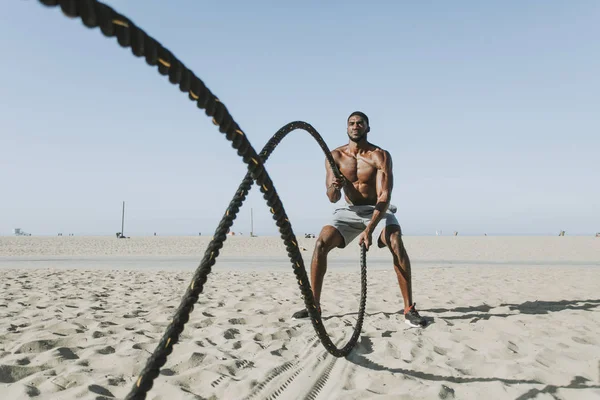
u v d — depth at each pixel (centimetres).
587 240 3562
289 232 226
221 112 136
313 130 327
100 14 82
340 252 2222
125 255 2108
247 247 2864
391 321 515
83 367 330
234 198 168
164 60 106
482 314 560
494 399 277
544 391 288
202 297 697
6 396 275
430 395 276
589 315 548
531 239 3869
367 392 281
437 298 694
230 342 405
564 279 1000
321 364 343
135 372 325
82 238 4303
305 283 267
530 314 557
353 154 515
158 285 884
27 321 503
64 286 848
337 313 568
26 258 1842
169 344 134
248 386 293
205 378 309
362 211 507
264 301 659
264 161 226
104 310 582
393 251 497
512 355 378
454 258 1902
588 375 328
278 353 375
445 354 381
